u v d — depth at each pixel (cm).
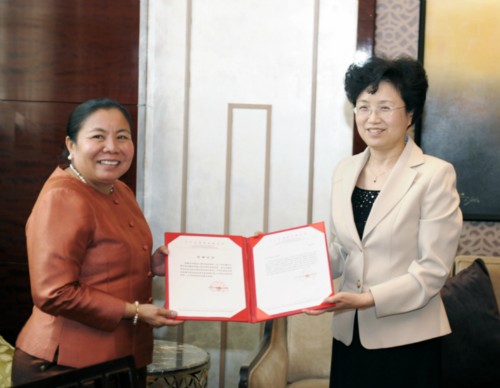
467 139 350
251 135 354
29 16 337
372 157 232
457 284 304
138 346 213
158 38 354
